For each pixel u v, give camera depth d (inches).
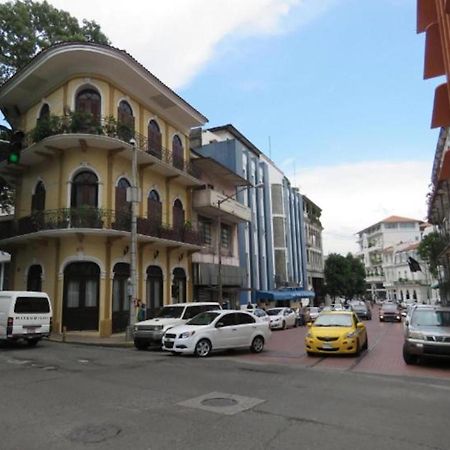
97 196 854.5
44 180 903.7
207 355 593.0
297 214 2241.6
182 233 1040.2
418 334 507.5
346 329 609.0
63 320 816.9
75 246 829.8
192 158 1180.5
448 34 382.9
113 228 837.8
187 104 1094.4
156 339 658.2
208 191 1152.2
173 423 250.5
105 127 846.5
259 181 1723.7
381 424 251.8
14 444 215.5
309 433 233.9
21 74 911.7
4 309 647.1
